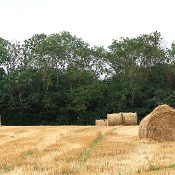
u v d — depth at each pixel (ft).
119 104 261.44
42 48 284.82
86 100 263.90
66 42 299.17
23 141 80.64
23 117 263.70
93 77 289.12
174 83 276.82
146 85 273.33
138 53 282.97
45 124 261.85
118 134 95.96
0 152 65.10
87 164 51.83
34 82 274.36
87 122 261.85
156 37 287.48
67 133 99.35
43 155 60.64
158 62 283.18
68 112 263.70
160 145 71.61
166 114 84.53
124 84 268.62
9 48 297.74
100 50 299.79
